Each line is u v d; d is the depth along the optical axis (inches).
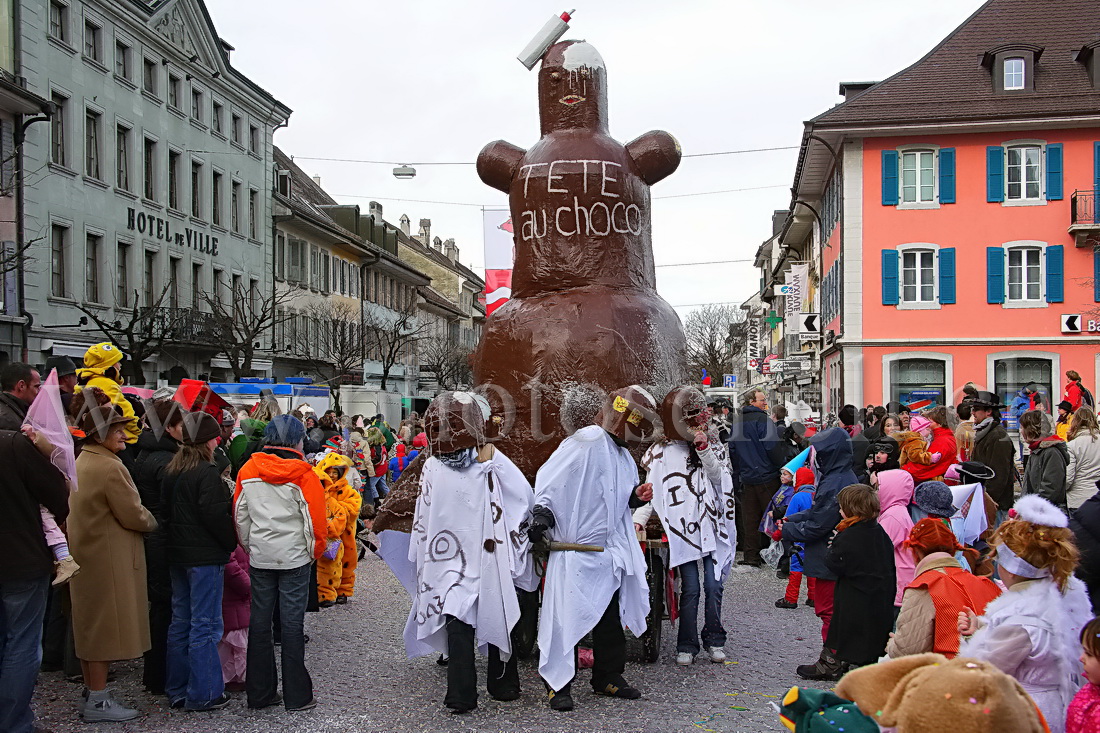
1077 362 1056.2
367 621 322.3
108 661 216.1
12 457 193.5
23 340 967.0
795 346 1579.7
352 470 393.4
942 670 86.0
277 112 1581.0
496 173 317.7
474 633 225.0
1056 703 140.3
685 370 303.7
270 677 227.6
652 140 311.0
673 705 225.6
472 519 224.4
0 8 973.2
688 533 262.8
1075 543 169.6
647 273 308.7
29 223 989.8
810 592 343.9
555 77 311.9
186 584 227.8
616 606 233.1
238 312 1298.0
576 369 277.9
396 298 2177.7
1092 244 1054.4
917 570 181.0
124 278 1184.8
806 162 1224.8
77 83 1079.6
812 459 355.6
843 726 93.7
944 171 1074.7
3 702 193.2
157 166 1252.5
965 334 1071.0
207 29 1357.0
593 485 225.8
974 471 262.2
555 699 222.1
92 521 215.5
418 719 216.7
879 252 1084.5
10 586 193.2
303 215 1606.8
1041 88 1081.4
